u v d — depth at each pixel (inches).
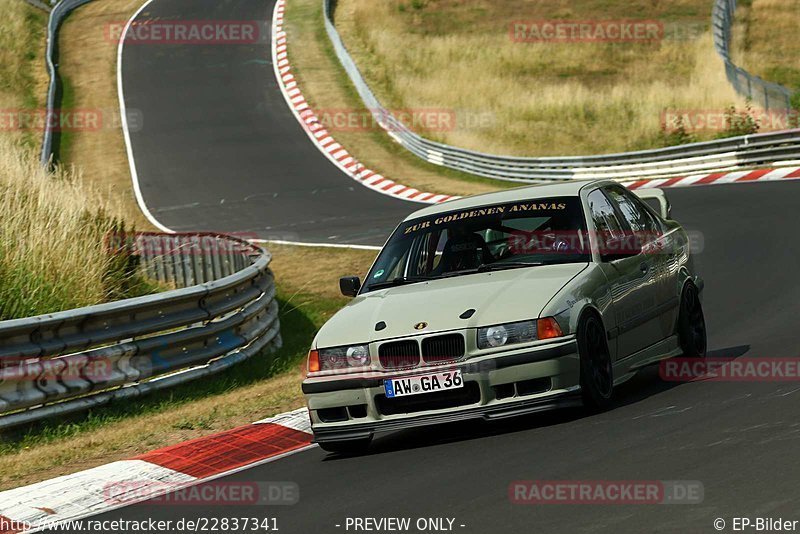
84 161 5088.6
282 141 5246.1
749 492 637.9
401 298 991.0
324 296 2472.9
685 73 6264.8
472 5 7859.3
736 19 6953.7
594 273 992.2
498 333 904.3
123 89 6181.1
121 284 2038.6
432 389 906.7
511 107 5674.2
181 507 834.8
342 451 978.7
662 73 6299.2
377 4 7608.3
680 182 3494.1
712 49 6501.0
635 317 1050.1
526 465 788.0
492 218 1080.8
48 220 1859.0
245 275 1761.8
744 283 1897.1
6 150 2198.6
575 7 7721.5
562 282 957.2
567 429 898.1
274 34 7071.9
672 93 5506.9
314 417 958.4
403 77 6274.6
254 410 1212.5
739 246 2282.2
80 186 2171.5
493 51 6811.0
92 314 1386.6
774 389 943.7
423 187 4276.6
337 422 944.3
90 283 1782.7
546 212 1066.1
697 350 1194.0
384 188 4323.3
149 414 1365.7
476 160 4520.2
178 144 5275.6
